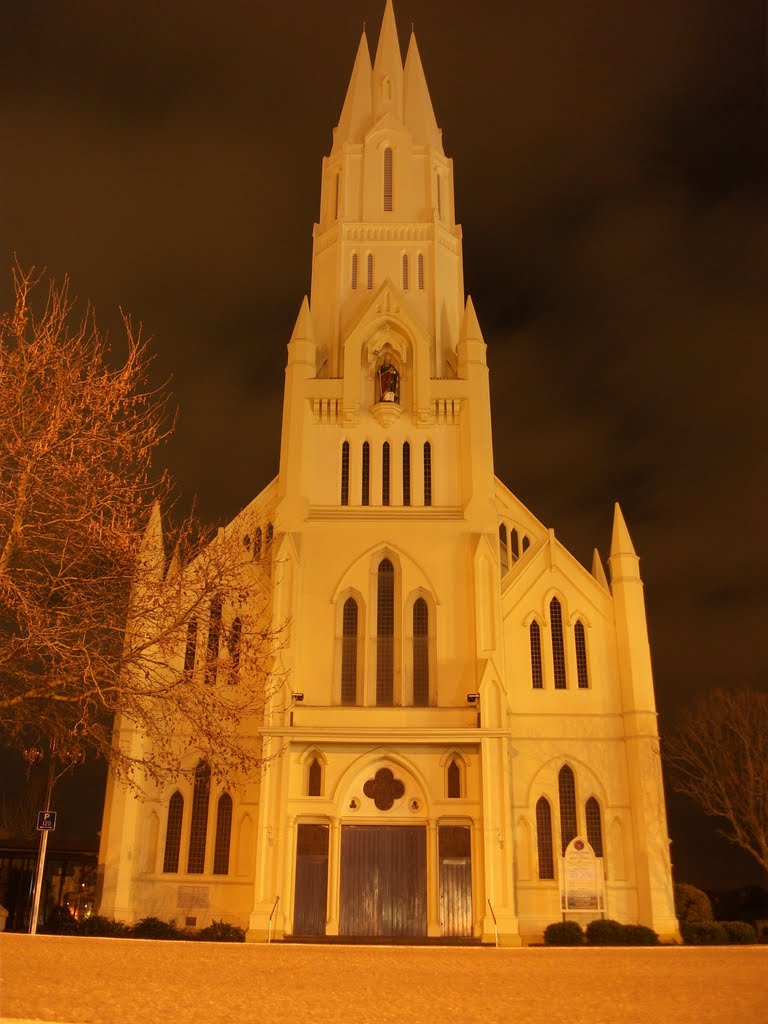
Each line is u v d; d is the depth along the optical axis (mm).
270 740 44781
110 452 26172
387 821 44969
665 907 44781
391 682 48469
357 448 53000
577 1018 14523
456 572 50031
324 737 44969
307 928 43125
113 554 25578
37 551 24781
